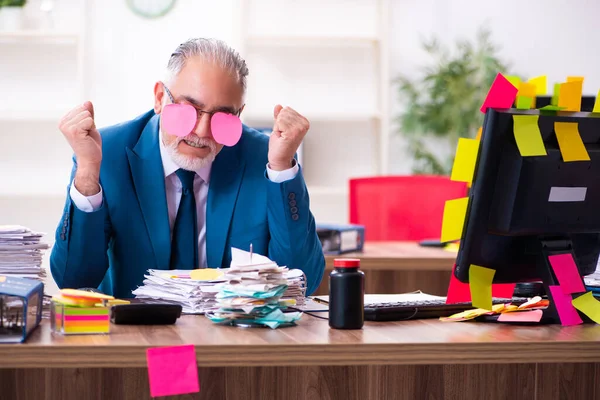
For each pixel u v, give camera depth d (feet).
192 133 6.23
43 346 4.37
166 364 4.38
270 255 6.73
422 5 16.42
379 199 12.07
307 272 6.75
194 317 5.52
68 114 6.00
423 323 5.42
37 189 15.64
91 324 4.75
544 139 5.48
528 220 5.40
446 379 5.63
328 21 16.44
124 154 6.72
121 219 6.60
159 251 6.62
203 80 6.15
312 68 16.48
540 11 16.57
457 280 5.63
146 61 15.89
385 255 9.82
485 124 5.28
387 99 15.84
